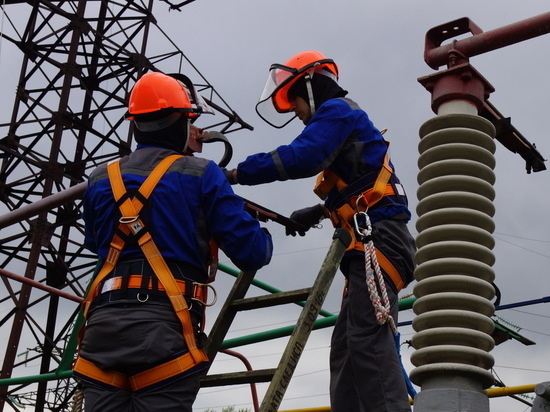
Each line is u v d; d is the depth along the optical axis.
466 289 3.68
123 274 3.37
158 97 3.69
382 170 4.16
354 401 4.02
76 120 21.03
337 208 4.15
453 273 3.71
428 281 3.71
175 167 3.54
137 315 3.29
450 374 3.52
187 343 3.30
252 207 4.31
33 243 19.48
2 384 7.20
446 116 4.03
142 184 3.49
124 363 3.24
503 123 4.28
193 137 4.04
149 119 3.69
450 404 3.47
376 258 3.93
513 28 4.08
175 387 3.25
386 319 3.84
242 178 4.00
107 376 3.29
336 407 4.05
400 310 5.49
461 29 4.29
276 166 3.95
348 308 4.05
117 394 3.29
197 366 3.30
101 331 3.30
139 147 3.69
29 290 19.03
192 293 3.40
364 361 3.88
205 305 3.47
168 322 3.30
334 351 4.14
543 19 4.02
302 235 4.54
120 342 3.27
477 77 4.18
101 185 3.59
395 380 3.83
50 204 5.32
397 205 4.13
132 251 3.42
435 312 3.63
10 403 19.02
